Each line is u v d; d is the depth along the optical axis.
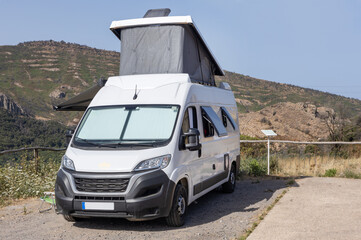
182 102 7.29
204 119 8.19
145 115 7.08
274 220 6.81
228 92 10.86
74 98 11.74
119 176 6.18
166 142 6.63
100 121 7.18
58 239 6.07
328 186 10.48
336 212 7.37
